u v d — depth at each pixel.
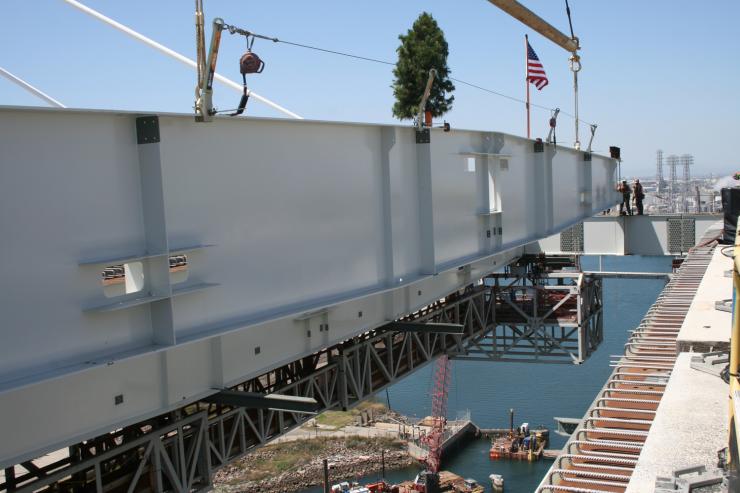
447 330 14.95
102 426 7.95
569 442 6.98
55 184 7.05
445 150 14.73
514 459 57.94
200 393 9.40
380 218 12.46
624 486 6.20
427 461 57.16
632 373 8.98
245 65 8.35
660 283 94.62
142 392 8.50
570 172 25.41
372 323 13.49
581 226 35.31
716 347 8.97
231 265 9.09
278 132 9.92
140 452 10.41
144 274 7.95
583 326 29.27
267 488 54.34
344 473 56.75
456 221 15.29
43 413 7.31
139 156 7.90
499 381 70.94
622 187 35.19
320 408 14.40
